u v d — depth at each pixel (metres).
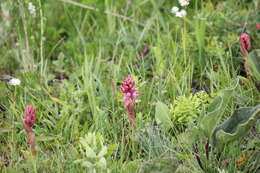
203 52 5.33
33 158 3.81
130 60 5.32
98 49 5.84
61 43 6.15
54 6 6.59
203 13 5.72
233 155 3.91
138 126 4.38
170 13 6.27
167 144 4.18
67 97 4.91
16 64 5.79
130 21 6.35
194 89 5.12
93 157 3.68
